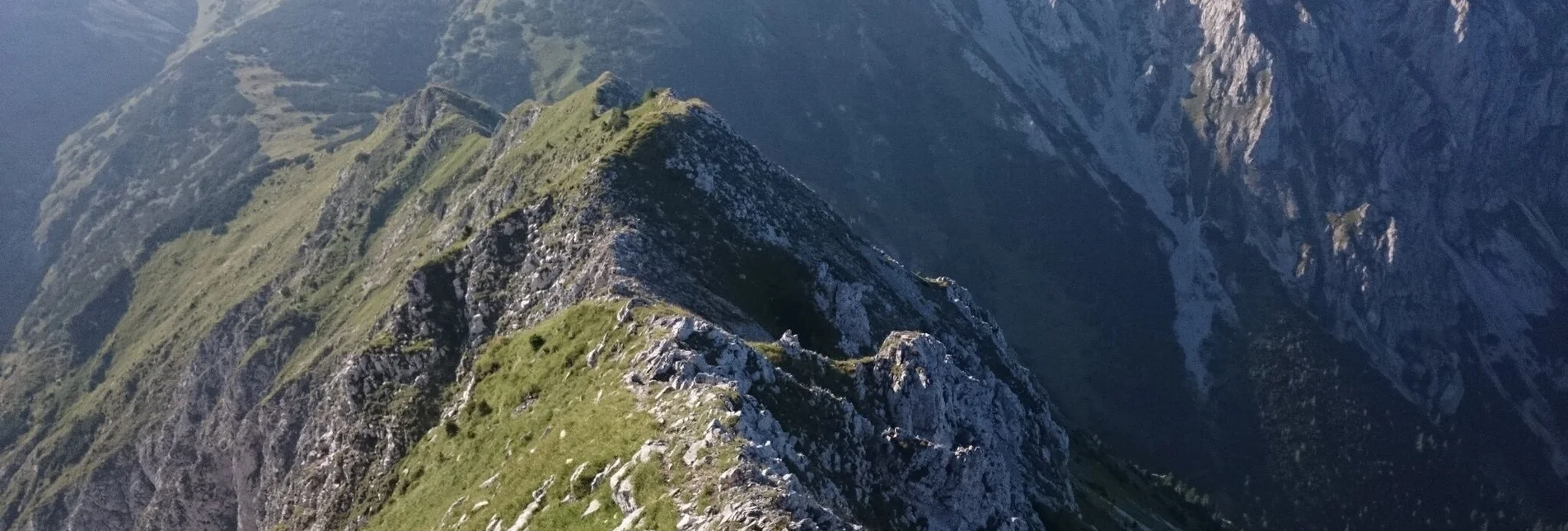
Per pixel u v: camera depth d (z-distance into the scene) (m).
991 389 140.75
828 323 128.75
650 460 63.22
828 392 86.31
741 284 126.00
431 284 130.75
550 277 120.19
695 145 144.25
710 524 54.06
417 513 88.19
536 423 83.06
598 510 62.91
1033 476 124.75
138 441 197.25
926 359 100.12
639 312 90.06
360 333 156.75
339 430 120.88
